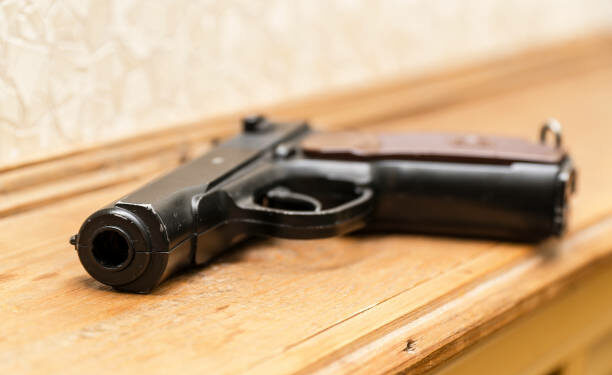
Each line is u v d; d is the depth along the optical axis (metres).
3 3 0.39
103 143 0.43
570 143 0.53
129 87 0.44
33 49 0.40
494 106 0.65
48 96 0.41
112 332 0.32
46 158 0.41
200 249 0.35
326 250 0.38
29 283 0.34
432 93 0.62
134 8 0.44
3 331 0.32
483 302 0.36
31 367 0.30
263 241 0.39
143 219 0.33
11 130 0.40
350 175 0.39
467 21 0.67
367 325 0.33
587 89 0.72
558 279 0.39
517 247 0.39
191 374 0.30
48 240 0.38
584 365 0.45
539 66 0.74
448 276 0.37
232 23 0.49
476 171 0.38
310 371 0.31
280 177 0.39
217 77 0.49
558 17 0.78
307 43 0.54
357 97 0.57
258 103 0.51
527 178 0.38
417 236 0.40
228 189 0.36
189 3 0.46
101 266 0.34
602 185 0.47
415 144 0.40
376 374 0.32
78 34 0.42
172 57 0.46
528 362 0.40
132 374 0.30
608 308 0.45
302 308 0.34
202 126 0.48
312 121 0.54
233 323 0.33
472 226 0.39
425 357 0.33
